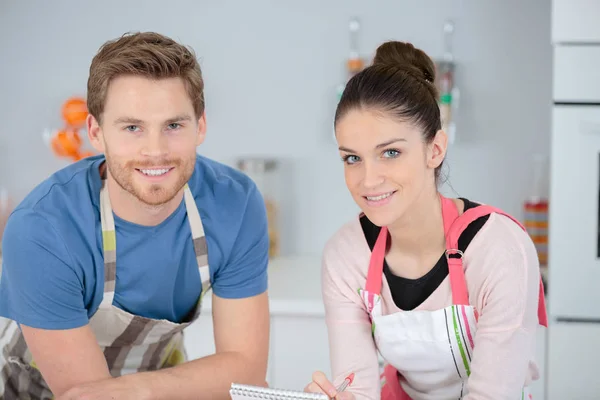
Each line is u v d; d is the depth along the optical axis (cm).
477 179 288
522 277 132
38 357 146
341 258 148
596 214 232
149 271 152
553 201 234
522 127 284
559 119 232
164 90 132
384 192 131
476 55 284
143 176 135
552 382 239
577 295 236
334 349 148
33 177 310
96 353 147
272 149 300
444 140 136
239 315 160
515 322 131
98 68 134
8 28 304
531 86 282
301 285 259
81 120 276
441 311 137
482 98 285
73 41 302
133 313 158
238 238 157
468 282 136
